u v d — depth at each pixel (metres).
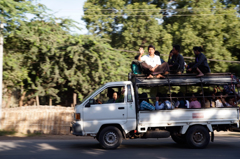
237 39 15.87
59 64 14.42
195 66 8.02
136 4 17.67
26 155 6.70
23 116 12.42
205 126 7.89
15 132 11.98
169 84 7.79
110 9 17.84
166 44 16.28
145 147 8.13
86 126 7.36
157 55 8.85
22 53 14.84
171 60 8.60
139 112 7.45
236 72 15.88
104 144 7.38
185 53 15.85
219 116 7.77
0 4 11.59
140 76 7.80
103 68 14.69
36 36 13.98
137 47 17.09
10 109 12.88
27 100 16.88
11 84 14.42
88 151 7.27
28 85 15.16
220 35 15.91
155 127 7.82
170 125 7.55
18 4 12.14
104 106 7.48
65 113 12.36
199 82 7.95
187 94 8.27
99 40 14.40
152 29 16.70
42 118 12.32
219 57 15.30
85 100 7.54
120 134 7.47
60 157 6.46
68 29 15.69
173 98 8.07
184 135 7.96
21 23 12.18
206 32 15.67
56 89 15.11
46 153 6.97
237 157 6.57
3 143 8.78
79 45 13.80
